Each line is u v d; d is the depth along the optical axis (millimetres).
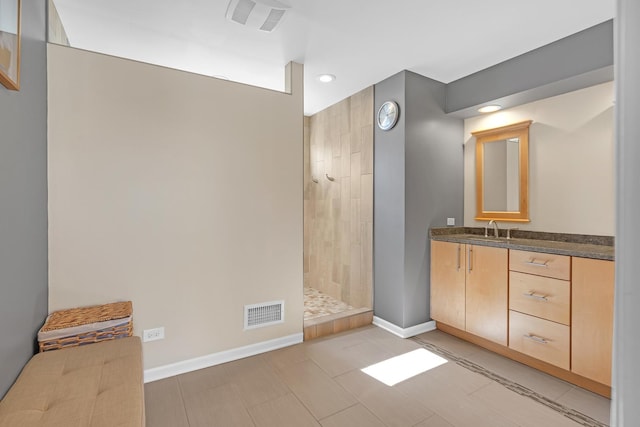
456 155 3314
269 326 2686
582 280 2062
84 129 2010
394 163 3061
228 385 2166
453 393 2086
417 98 3023
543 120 2777
